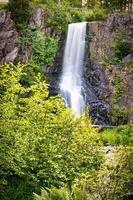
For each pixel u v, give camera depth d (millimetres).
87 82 26766
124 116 23828
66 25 28297
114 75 25562
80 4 35531
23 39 26250
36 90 11414
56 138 11148
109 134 18516
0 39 25359
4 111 10875
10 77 11281
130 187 8242
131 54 25859
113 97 24906
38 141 10914
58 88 25969
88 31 27984
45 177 10750
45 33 27406
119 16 27359
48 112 11312
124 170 8352
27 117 11203
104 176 8477
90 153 11359
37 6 27578
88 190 8438
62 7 29484
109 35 27266
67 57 27812
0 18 25641
